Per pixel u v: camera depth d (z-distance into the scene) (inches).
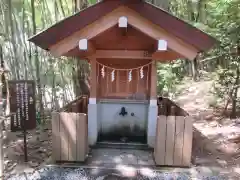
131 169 123.1
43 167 124.5
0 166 110.3
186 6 298.7
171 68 280.5
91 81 149.5
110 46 143.8
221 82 211.2
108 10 114.7
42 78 226.1
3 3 197.5
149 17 114.0
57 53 120.9
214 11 212.4
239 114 209.0
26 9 215.3
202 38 115.3
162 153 124.6
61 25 117.0
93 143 152.2
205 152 144.9
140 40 135.0
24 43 209.9
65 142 127.9
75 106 150.4
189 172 120.6
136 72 156.3
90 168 124.0
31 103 125.9
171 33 116.5
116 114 161.0
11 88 123.0
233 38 187.0
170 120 122.2
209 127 189.2
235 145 153.4
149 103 151.1
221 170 122.8
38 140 163.0
